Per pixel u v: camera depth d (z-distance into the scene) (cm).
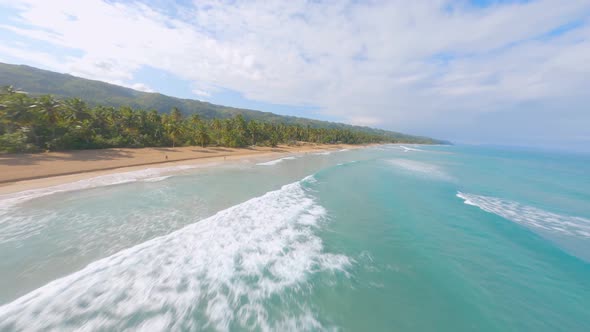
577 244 1140
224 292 710
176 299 671
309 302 688
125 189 1777
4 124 2855
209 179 2227
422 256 992
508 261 975
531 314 691
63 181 1959
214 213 1362
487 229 1295
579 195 2208
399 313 670
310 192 1922
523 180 2995
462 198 1931
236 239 1052
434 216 1476
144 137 4356
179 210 1387
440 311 688
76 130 3341
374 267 895
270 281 774
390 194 1975
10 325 566
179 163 3180
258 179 2325
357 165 3662
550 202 1920
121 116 4397
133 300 661
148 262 848
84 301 650
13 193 1603
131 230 1112
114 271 789
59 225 1141
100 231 1091
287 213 1402
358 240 1115
